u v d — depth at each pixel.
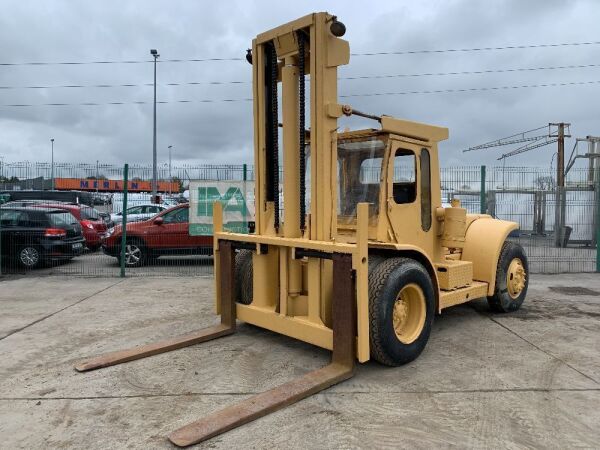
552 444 3.15
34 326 6.14
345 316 4.19
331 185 4.59
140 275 10.23
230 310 5.54
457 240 5.52
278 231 5.16
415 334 4.69
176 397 3.92
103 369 4.54
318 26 4.42
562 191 11.30
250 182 10.28
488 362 4.69
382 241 4.78
